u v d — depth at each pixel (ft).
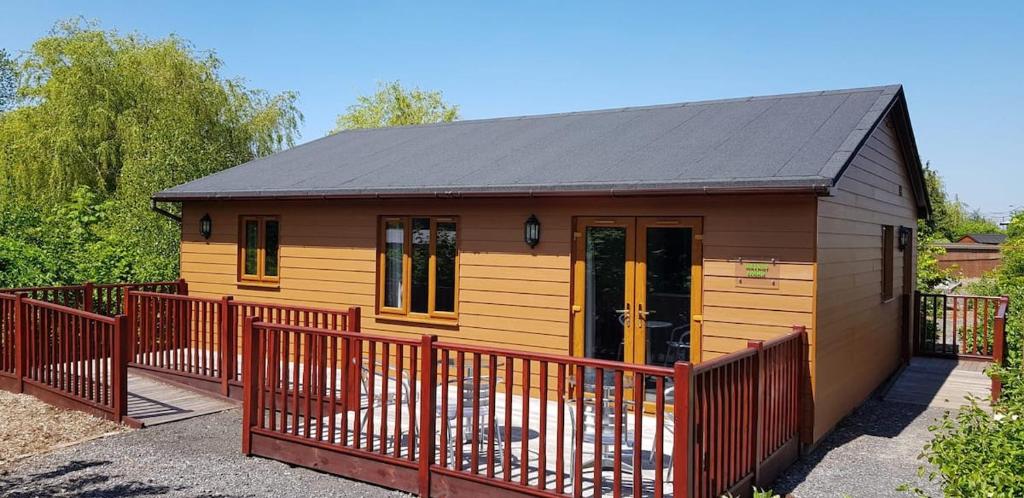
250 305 29.94
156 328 34.17
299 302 36.35
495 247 30.42
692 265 26.23
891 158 36.24
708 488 16.96
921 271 63.82
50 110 74.90
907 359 41.42
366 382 26.16
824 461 23.49
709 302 25.72
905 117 35.09
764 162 25.14
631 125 35.40
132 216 58.18
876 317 33.91
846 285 28.09
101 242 53.67
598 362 16.94
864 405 31.42
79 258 46.73
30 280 41.16
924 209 45.24
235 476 21.42
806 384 24.07
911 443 25.66
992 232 185.06
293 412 22.52
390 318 33.45
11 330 32.17
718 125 32.01
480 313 30.81
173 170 59.77
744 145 27.91
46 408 29.04
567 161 30.60
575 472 17.38
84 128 73.67
